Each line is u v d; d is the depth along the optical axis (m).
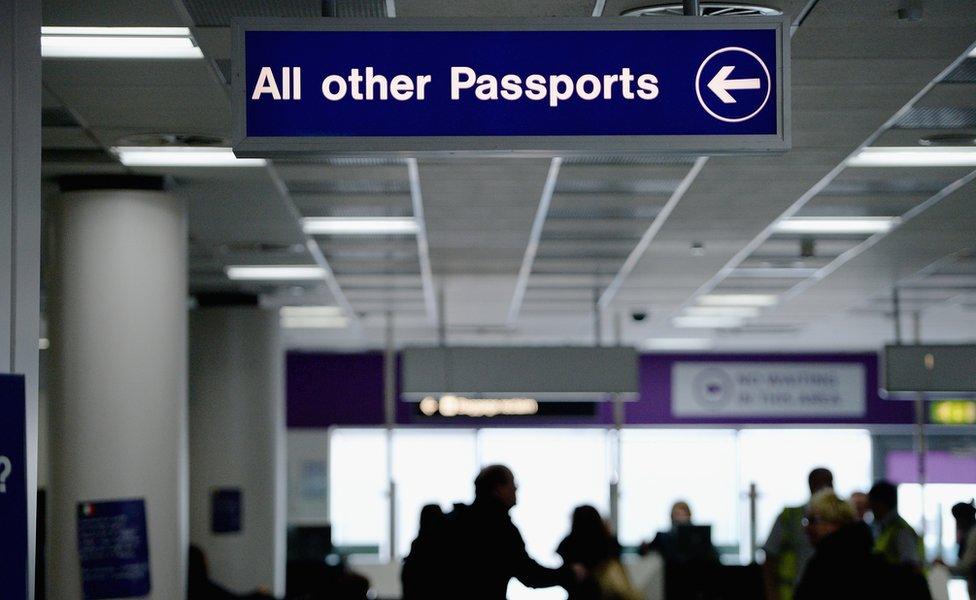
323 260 22.89
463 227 19.88
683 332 35.16
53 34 10.64
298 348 38.72
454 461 39.84
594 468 40.03
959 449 40.31
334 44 7.23
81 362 15.05
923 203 18.06
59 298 15.25
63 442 14.88
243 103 7.19
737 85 7.27
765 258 22.81
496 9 10.03
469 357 26.73
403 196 17.53
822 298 28.09
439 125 7.23
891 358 27.88
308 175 16.08
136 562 14.80
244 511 25.67
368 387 39.69
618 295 27.69
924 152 15.08
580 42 7.27
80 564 14.66
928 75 12.02
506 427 39.97
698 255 22.52
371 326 33.16
